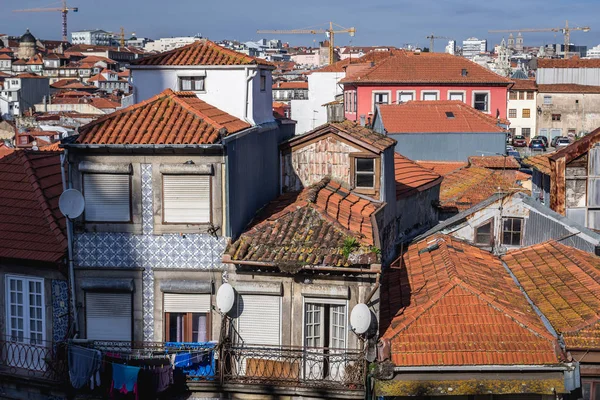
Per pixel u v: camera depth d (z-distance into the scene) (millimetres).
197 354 21828
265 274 21625
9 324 23203
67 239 22828
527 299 23125
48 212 23906
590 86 120125
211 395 21781
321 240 21625
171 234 21906
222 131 21562
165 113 22953
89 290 22156
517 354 19938
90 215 22062
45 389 22547
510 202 28625
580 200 31297
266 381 21562
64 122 98438
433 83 76438
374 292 20891
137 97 27609
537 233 28453
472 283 22641
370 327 20891
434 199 35281
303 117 77250
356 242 21281
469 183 38375
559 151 31984
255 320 21844
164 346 21922
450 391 19859
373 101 77125
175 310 22141
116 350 22172
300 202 23359
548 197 37062
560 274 24328
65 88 151625
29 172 25641
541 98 118812
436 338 20438
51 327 22844
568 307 21750
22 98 137125
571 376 19641
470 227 28859
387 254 26781
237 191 22609
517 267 26219
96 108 124625
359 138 26344
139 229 22000
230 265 21781
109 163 21781
